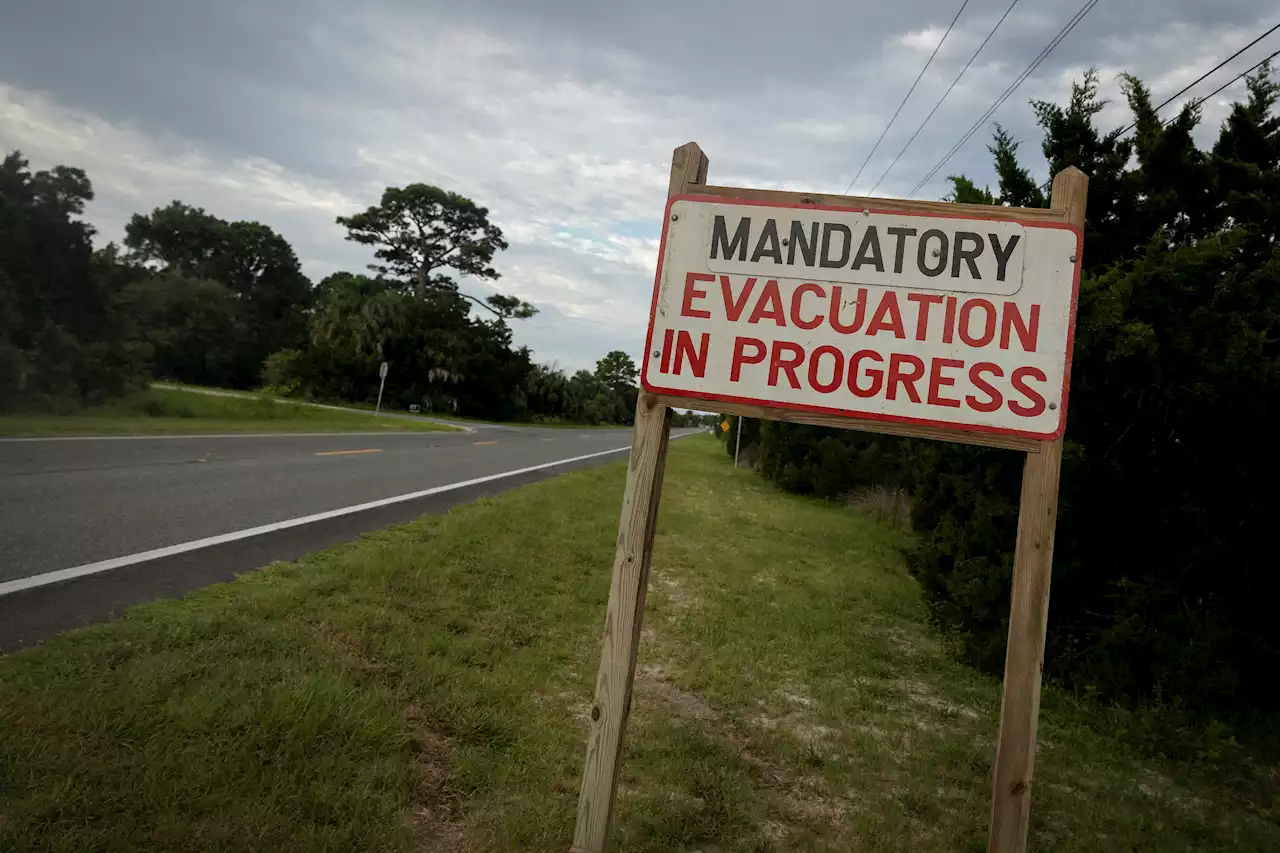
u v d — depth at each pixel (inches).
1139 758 172.6
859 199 101.2
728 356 102.4
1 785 99.8
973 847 123.4
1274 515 200.5
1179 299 200.1
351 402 2048.5
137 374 839.7
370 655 162.1
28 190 781.3
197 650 147.9
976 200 279.9
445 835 108.4
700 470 826.2
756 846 116.8
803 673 202.1
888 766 151.2
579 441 1339.8
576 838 98.9
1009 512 233.8
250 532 265.7
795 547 393.4
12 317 721.0
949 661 229.9
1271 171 233.1
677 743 147.0
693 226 105.8
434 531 295.6
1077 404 209.6
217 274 3056.1
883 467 600.4
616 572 101.7
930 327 97.1
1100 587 217.3
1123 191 248.5
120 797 99.9
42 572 192.9
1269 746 179.9
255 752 115.2
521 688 158.6
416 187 3016.7
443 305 2343.8
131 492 321.1
